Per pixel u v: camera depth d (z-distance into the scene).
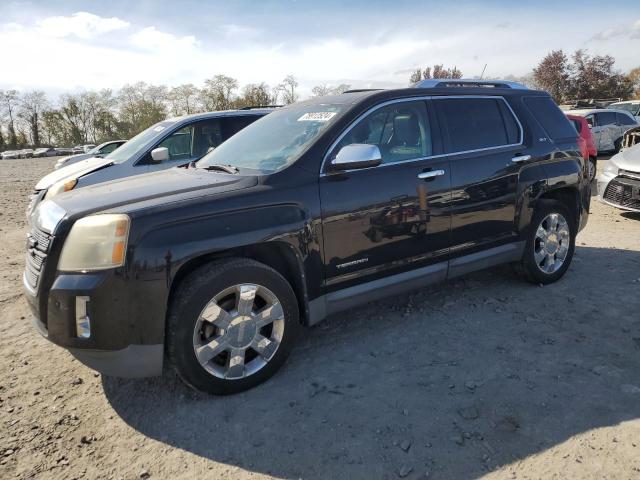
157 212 2.77
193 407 2.97
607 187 7.48
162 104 70.69
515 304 4.27
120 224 2.68
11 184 17.83
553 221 4.61
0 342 3.94
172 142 7.00
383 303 4.40
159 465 2.51
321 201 3.26
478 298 4.43
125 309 2.69
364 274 3.51
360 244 3.45
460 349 3.53
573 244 4.83
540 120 4.60
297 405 2.94
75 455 2.61
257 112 7.63
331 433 2.68
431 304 4.34
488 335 3.72
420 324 3.96
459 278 4.94
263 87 59.12
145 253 2.69
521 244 4.39
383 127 3.69
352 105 3.62
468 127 4.10
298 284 3.28
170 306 2.85
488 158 4.08
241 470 2.45
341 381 3.18
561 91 39.59
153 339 2.77
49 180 7.21
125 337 2.71
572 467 2.35
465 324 3.92
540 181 4.39
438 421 2.73
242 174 3.36
